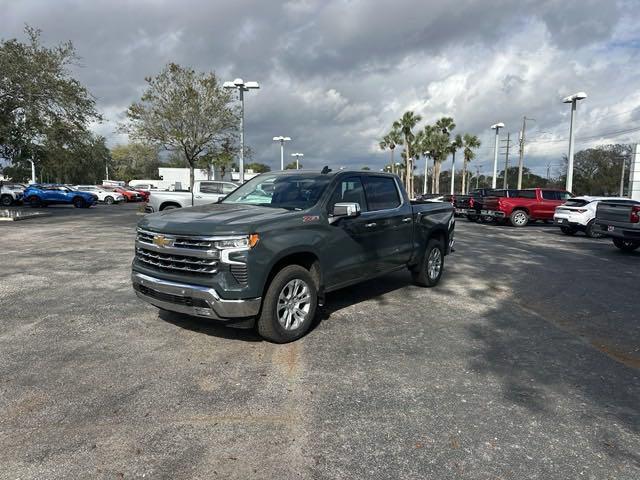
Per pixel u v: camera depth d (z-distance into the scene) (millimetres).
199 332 5137
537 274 8961
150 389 3785
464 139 57531
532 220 21578
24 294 6703
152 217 5047
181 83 26281
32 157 23609
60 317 5629
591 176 78250
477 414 3469
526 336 5250
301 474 2732
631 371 4320
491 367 4348
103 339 4902
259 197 5809
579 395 3809
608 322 5848
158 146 27750
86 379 3953
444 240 7953
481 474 2760
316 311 5312
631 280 8516
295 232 4805
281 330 4723
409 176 57500
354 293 7156
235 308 4324
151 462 2824
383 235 6203
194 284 4387
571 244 14242
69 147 23625
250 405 3545
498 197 21531
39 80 21000
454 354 4652
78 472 2723
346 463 2848
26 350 4586
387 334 5219
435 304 6566
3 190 34812
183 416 3369
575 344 5020
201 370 4160
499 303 6695
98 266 8836
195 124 26484
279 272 4715
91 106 23031
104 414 3383
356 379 4027
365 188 6129
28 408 3457
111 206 35094
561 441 3127
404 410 3508
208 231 4336
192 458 2871
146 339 4914
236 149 28438
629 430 3283
